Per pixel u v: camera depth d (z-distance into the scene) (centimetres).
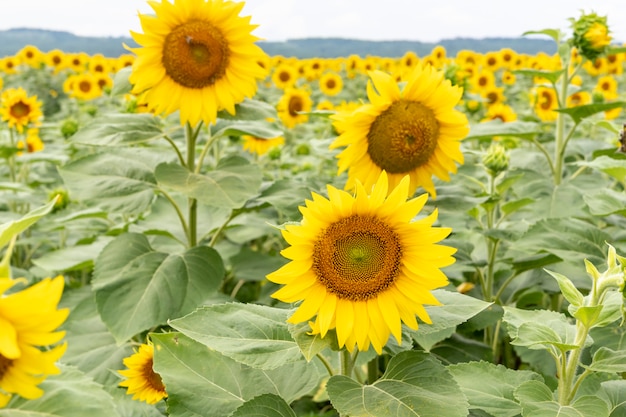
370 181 119
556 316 92
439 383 78
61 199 181
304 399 131
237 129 137
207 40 127
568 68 172
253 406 82
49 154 230
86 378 70
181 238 151
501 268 151
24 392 57
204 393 89
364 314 79
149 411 102
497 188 145
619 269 81
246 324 84
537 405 81
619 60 367
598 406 81
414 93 116
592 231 120
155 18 126
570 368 87
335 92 381
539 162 187
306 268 79
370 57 646
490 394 92
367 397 76
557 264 134
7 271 60
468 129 119
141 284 120
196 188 122
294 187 136
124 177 132
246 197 121
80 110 375
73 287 175
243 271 161
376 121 116
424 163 121
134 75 128
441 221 143
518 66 494
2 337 52
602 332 108
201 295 122
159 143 223
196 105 130
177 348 92
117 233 155
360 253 79
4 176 252
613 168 118
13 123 230
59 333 56
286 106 261
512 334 88
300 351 81
